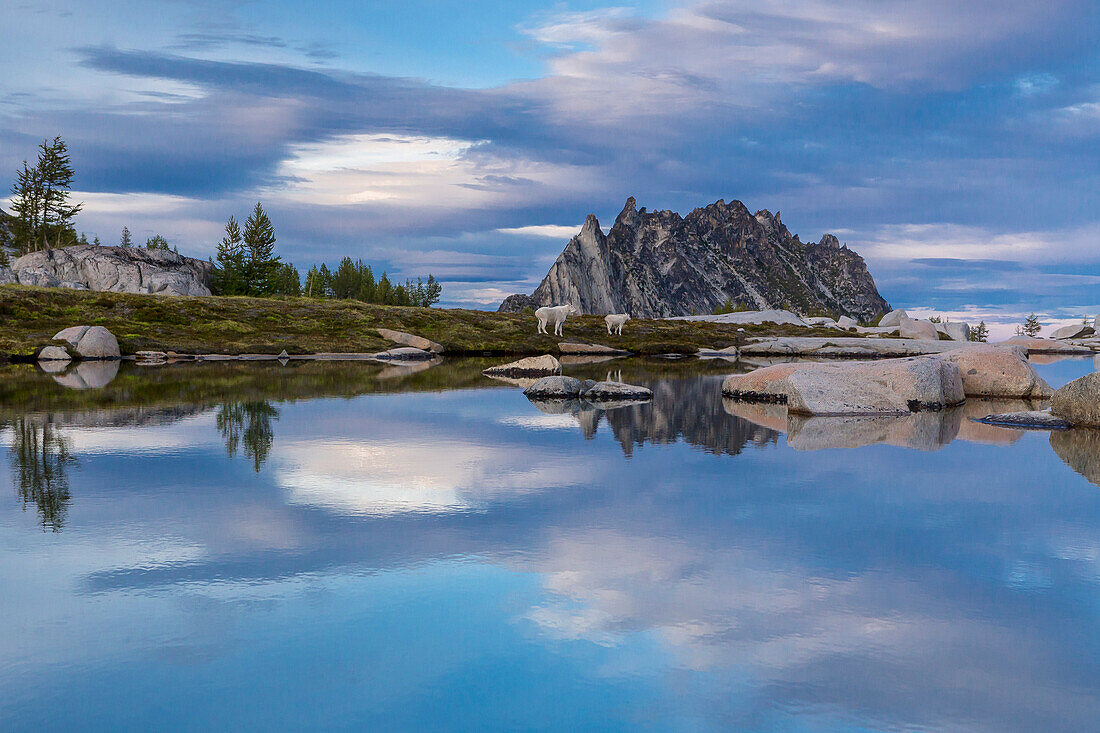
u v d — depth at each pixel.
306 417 17.50
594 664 4.55
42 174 107.69
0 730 3.77
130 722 3.88
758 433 15.16
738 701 4.12
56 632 5.00
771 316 110.06
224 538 7.29
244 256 107.06
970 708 4.05
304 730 3.80
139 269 87.62
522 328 64.44
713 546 7.05
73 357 45.16
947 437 14.75
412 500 8.98
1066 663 4.59
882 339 67.94
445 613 5.34
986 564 6.52
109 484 9.85
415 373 34.56
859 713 4.00
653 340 65.62
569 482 10.12
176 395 22.88
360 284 148.25
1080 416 16.45
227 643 4.83
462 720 3.90
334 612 5.36
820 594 5.76
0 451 12.50
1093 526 7.83
